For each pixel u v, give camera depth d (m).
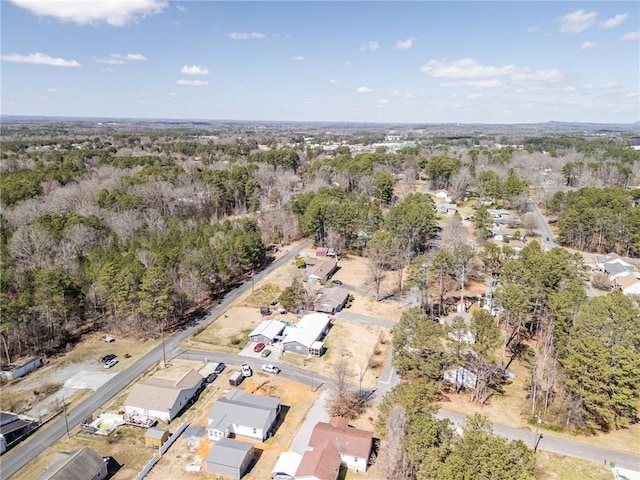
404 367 49.28
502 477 28.06
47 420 44.59
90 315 66.25
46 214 85.31
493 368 49.78
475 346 47.09
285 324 65.00
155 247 75.62
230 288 79.19
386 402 38.84
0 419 42.31
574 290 54.38
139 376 52.53
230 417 42.91
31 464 38.84
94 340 61.44
